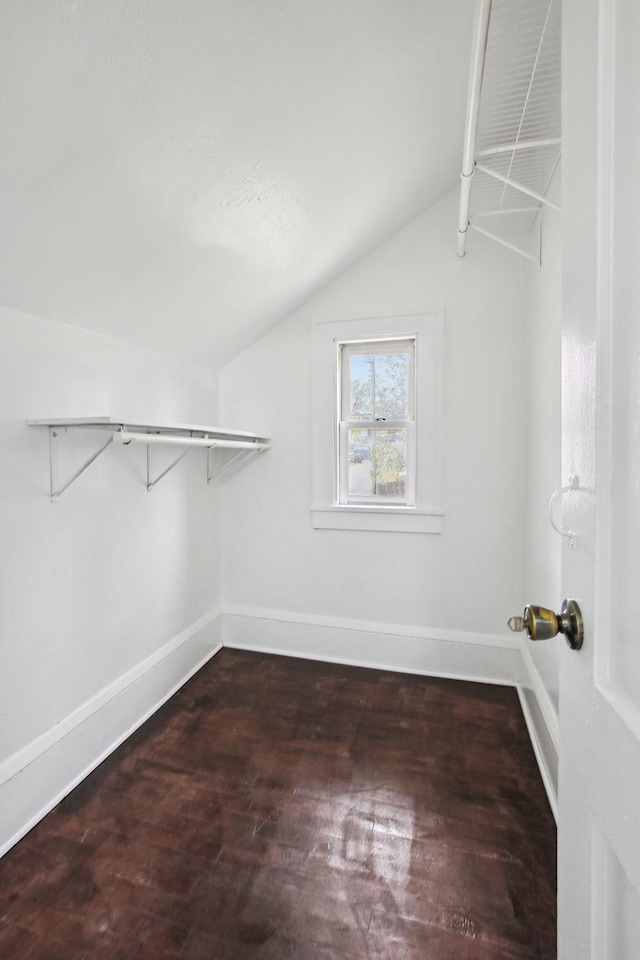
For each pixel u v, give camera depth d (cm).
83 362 165
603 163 49
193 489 240
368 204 188
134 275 152
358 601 247
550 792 150
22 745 142
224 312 206
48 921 114
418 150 173
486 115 144
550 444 170
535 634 61
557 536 157
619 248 46
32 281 131
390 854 131
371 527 242
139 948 108
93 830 140
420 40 125
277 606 262
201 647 247
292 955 106
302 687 224
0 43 78
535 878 123
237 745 180
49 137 97
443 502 230
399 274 229
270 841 136
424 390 229
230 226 154
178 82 101
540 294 189
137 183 119
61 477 156
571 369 61
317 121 132
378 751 176
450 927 112
